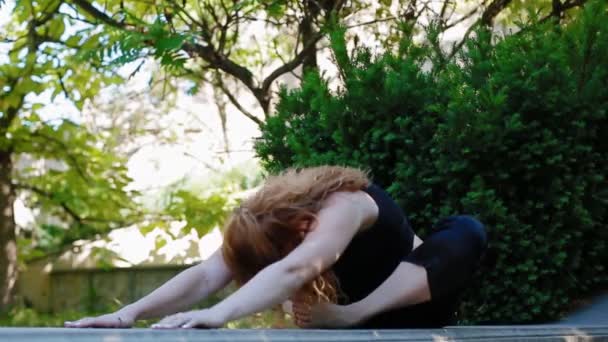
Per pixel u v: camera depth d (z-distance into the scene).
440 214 3.96
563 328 3.08
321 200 2.24
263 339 1.76
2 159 8.24
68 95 7.55
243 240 2.20
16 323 7.52
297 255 2.07
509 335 2.63
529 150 3.90
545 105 3.95
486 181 3.95
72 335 1.46
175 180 10.75
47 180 8.62
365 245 2.38
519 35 4.32
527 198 3.98
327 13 5.95
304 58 5.97
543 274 3.93
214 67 5.97
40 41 6.62
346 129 4.20
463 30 7.11
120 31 5.50
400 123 4.05
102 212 8.51
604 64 4.23
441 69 4.48
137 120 10.82
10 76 7.10
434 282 2.40
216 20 5.95
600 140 4.23
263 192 2.27
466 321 3.96
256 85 6.02
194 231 8.41
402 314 2.48
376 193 2.42
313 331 1.93
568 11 6.04
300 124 4.45
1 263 8.19
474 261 2.50
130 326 2.20
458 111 3.89
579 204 4.00
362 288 2.44
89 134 8.41
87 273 9.33
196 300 2.33
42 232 9.86
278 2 5.59
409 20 5.70
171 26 5.42
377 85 4.18
